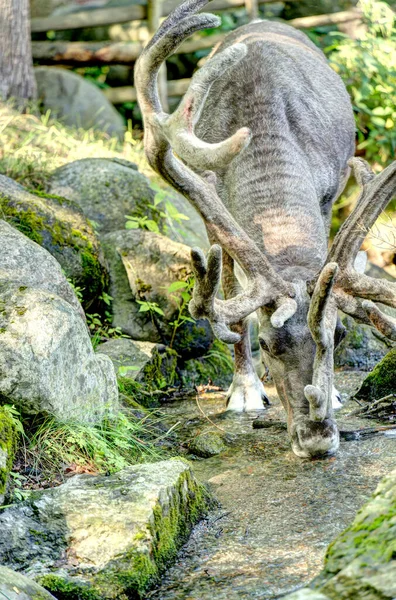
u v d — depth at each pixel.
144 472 5.71
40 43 16.03
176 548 5.29
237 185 7.36
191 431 7.47
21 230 8.39
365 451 6.53
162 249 9.24
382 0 15.34
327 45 15.31
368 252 12.12
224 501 5.98
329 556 4.09
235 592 4.78
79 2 17.27
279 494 5.96
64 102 14.77
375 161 13.61
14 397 5.93
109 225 9.87
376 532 4.07
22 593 4.33
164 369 8.73
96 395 6.62
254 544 5.32
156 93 6.55
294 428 6.36
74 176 10.12
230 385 8.92
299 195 7.16
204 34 16.38
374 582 3.78
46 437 6.05
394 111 12.95
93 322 8.69
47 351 6.03
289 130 7.67
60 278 7.36
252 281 6.56
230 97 7.79
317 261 6.86
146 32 16.50
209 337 9.32
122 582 4.81
